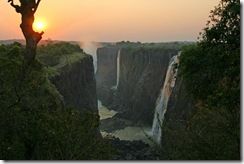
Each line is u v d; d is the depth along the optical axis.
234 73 15.69
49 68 39.44
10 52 25.91
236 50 16.81
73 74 46.84
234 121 13.96
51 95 23.03
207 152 12.41
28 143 12.75
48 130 12.00
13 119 12.60
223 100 15.26
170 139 15.05
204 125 15.20
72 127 11.95
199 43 18.98
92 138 12.41
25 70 14.61
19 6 15.18
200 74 18.47
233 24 16.83
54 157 11.55
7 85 13.23
